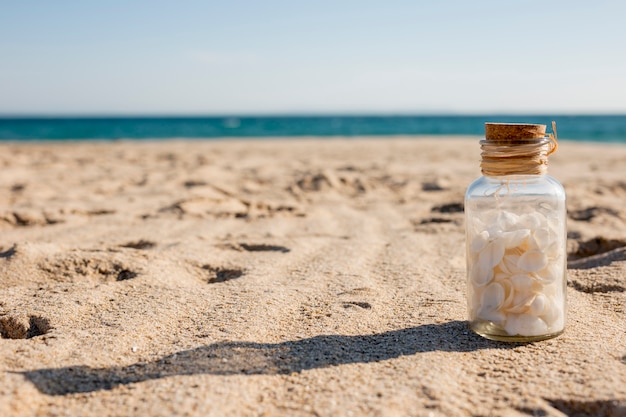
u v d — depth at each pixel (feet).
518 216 1.15
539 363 1.05
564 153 6.35
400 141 9.69
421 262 1.72
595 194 3.21
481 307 1.15
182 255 1.74
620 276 1.49
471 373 1.02
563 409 0.93
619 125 23.90
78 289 1.45
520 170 1.14
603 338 1.14
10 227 2.36
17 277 1.53
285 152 6.90
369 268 1.66
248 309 1.31
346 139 11.16
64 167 4.83
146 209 2.73
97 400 0.94
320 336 1.17
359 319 1.26
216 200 2.89
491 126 1.15
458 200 2.91
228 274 1.66
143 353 1.10
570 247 1.95
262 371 1.03
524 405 0.92
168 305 1.34
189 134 16.39
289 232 2.22
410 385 0.97
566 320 1.23
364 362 1.06
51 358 1.08
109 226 2.31
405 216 2.61
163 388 0.97
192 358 1.08
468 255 1.19
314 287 1.47
